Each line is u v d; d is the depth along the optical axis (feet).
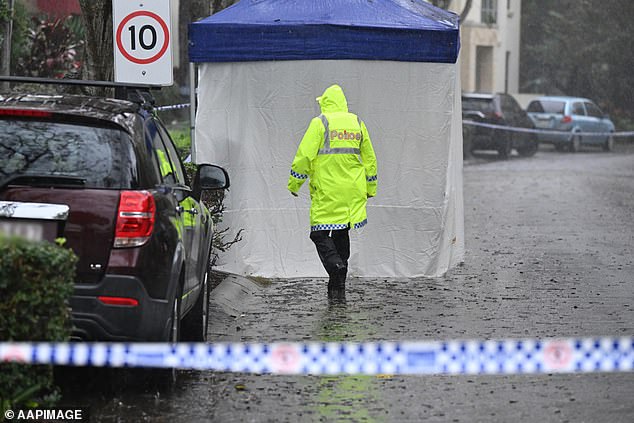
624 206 213.25
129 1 105.29
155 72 105.60
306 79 119.34
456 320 97.86
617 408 68.08
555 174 296.10
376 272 122.83
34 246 56.29
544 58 522.06
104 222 64.64
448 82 119.75
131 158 67.67
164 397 70.08
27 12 192.03
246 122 120.67
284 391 72.08
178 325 72.49
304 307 104.37
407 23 118.42
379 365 55.11
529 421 65.05
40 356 53.01
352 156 110.01
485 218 192.03
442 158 121.08
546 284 119.85
